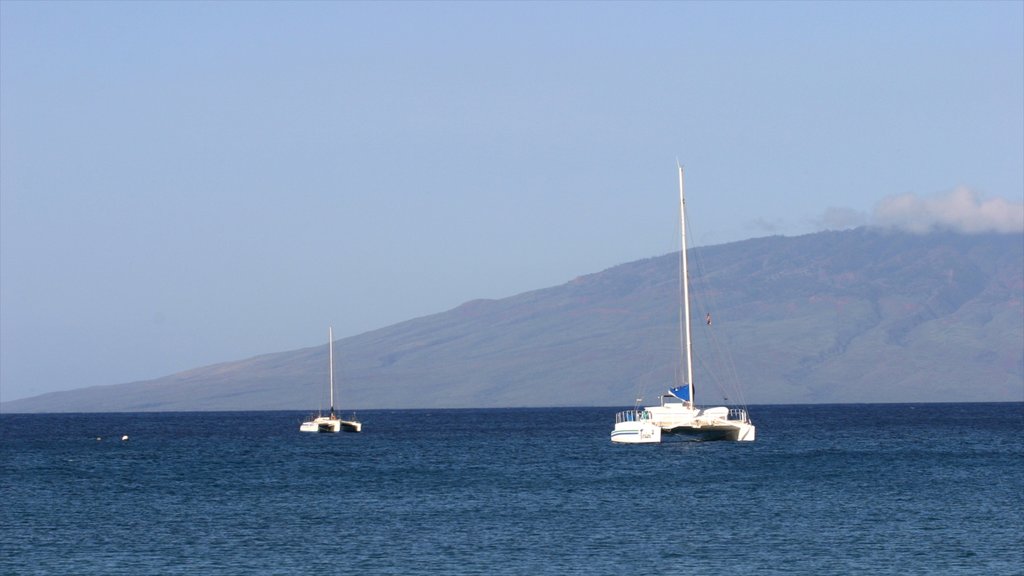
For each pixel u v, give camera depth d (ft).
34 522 489.67
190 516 505.66
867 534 442.50
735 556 403.75
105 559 407.64
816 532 447.42
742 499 542.57
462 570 386.73
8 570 391.24
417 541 437.17
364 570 387.96
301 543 434.71
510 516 497.05
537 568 388.16
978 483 606.55
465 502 545.85
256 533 457.27
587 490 587.68
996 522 467.93
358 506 535.60
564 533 451.53
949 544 421.59
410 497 569.23
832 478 633.20
